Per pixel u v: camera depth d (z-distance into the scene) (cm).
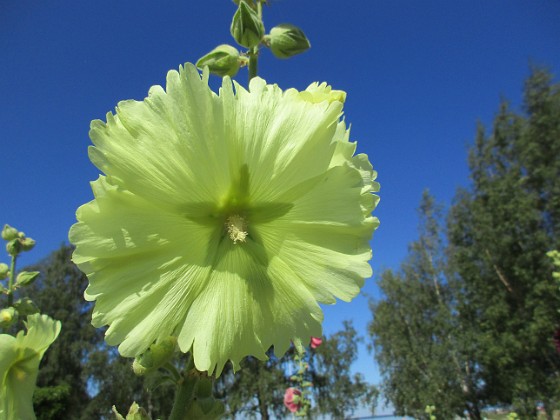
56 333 19
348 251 13
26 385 18
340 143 14
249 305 13
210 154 13
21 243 30
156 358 12
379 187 14
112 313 11
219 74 18
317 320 13
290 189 14
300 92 14
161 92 12
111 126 12
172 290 12
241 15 17
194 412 12
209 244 13
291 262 14
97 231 11
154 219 12
